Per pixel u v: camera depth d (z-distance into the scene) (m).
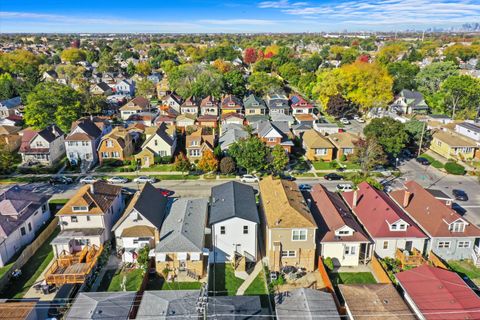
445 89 97.75
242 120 88.00
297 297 30.05
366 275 36.25
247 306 29.59
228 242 38.09
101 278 35.84
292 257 36.72
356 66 104.50
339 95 96.62
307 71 160.62
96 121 80.62
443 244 38.31
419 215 42.16
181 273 36.06
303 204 40.66
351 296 30.12
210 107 99.94
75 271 34.94
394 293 30.52
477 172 60.59
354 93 99.94
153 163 66.62
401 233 38.12
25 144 68.50
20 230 40.25
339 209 41.81
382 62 151.38
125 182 59.34
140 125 83.31
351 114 104.06
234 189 44.41
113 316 28.16
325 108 100.69
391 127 64.69
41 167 65.62
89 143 67.12
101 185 45.84
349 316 28.83
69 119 81.44
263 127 74.75
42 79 135.12
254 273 36.72
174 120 88.75
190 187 57.28
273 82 122.62
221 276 36.19
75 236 39.03
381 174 62.50
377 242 37.91
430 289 30.28
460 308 27.97
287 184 45.47
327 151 68.19
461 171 61.88
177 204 45.28
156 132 68.00
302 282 35.28
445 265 36.47
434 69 113.62
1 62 166.12
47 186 58.19
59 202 51.91
